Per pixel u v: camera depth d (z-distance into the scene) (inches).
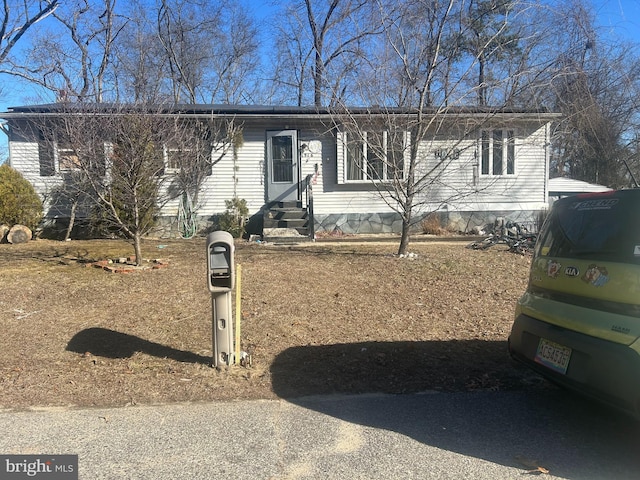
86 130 317.1
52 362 186.5
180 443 129.3
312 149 575.5
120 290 281.6
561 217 148.4
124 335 213.8
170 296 270.1
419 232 583.8
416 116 403.9
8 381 169.9
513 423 141.0
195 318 235.3
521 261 376.5
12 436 132.6
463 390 164.9
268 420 142.7
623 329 118.2
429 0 356.8
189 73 962.7
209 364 183.3
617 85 433.4
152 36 737.0
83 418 143.7
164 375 174.4
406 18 356.8
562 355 132.9
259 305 255.6
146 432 135.2
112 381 169.9
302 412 148.0
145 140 316.5
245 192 572.1
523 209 595.5
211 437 132.4
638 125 620.4
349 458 121.8
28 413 146.9
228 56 1032.8
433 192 577.6
